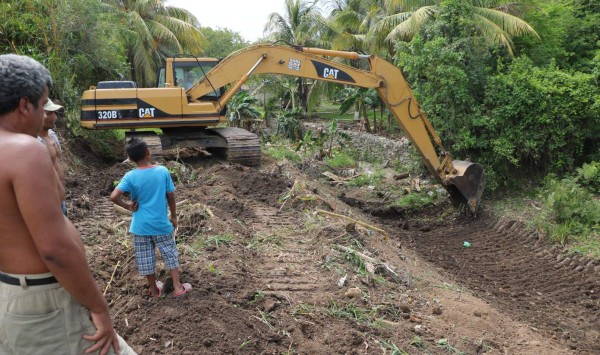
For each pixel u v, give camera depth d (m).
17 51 14.05
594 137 13.69
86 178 10.49
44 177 2.33
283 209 9.25
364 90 20.58
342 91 23.30
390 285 6.68
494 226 11.78
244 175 10.98
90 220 7.79
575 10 18.66
